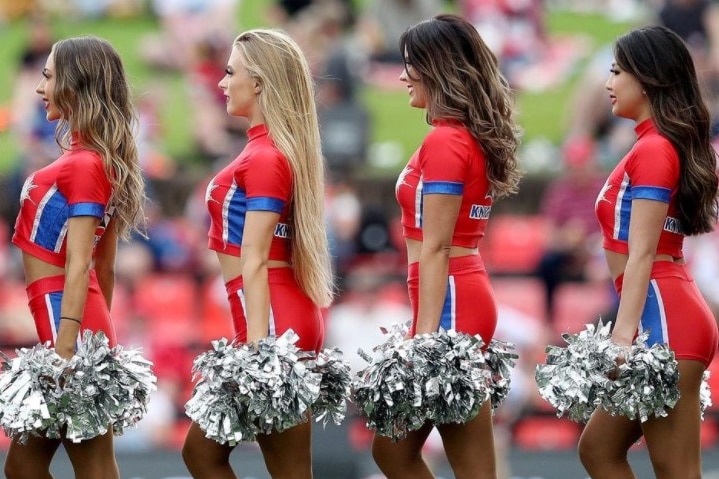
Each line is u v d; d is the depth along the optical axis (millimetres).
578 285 34719
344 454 26812
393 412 15664
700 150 15773
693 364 15633
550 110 49812
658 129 15703
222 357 15523
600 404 15758
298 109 16062
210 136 46000
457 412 15469
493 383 16266
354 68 47656
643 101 15898
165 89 50688
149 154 43406
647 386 15180
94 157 15953
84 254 15812
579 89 47344
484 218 16203
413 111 49938
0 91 50531
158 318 35750
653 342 15648
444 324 15859
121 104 16344
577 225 35406
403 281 33531
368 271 34094
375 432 16656
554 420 30781
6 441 30328
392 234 39031
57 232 16047
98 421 15523
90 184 15859
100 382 15539
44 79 16391
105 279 16812
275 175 15734
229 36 49344
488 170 15992
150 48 51906
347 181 40938
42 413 15273
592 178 38531
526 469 26828
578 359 15539
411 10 51156
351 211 37344
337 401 16219
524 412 30938
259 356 15289
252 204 15703
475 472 16031
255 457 26469
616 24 55594
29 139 42156
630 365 15320
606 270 34906
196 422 15984
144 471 26594
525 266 38906
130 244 37219
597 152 42938
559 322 34375
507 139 16094
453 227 15734
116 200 16250
